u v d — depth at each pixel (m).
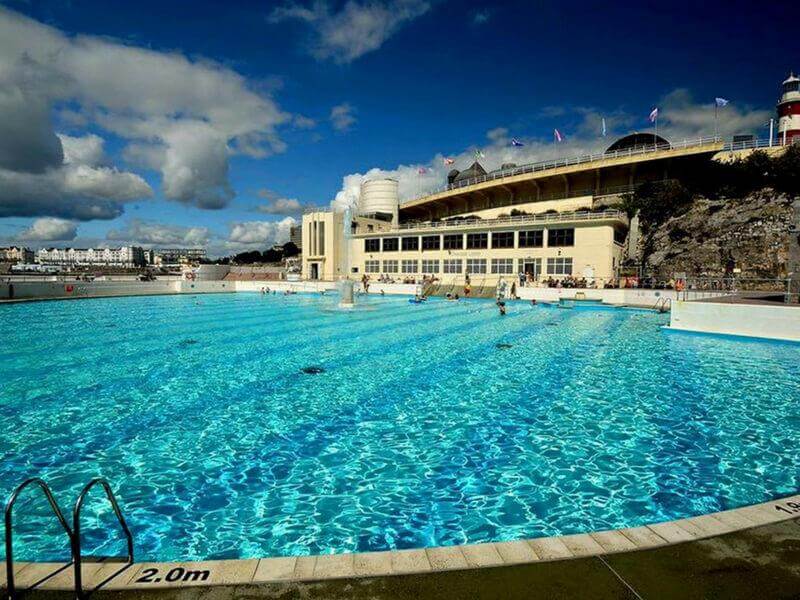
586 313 24.92
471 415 7.95
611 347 14.42
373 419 7.75
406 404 8.57
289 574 2.97
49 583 2.91
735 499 5.13
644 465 5.99
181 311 25.89
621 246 42.12
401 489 5.39
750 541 3.30
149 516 4.78
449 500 5.14
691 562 3.07
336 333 17.50
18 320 21.11
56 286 31.77
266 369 11.34
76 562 2.79
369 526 4.63
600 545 3.27
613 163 44.75
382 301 33.88
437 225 48.16
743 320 15.61
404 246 47.59
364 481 5.58
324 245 58.53
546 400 8.83
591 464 6.03
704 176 42.81
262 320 21.66
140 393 9.21
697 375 10.76
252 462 6.08
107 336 16.47
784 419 7.72
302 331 18.03
